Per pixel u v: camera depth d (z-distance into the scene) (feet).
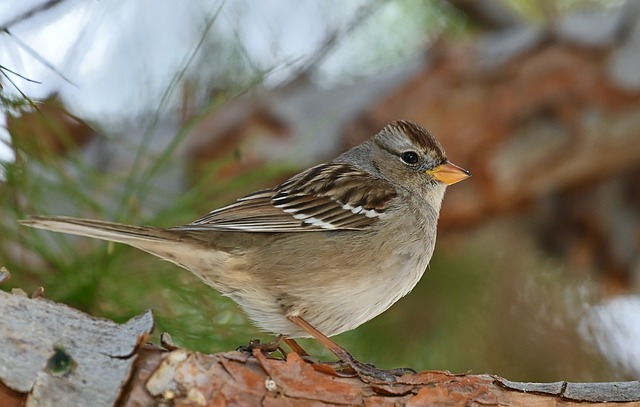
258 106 39.06
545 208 42.50
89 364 19.34
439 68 39.88
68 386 19.17
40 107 24.79
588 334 39.65
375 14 40.86
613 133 39.81
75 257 25.80
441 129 39.60
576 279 41.60
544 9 42.50
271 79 38.81
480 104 39.52
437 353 37.76
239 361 20.47
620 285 42.47
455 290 38.52
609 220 42.60
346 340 33.60
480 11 41.96
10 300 19.71
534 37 40.04
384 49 41.75
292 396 20.42
